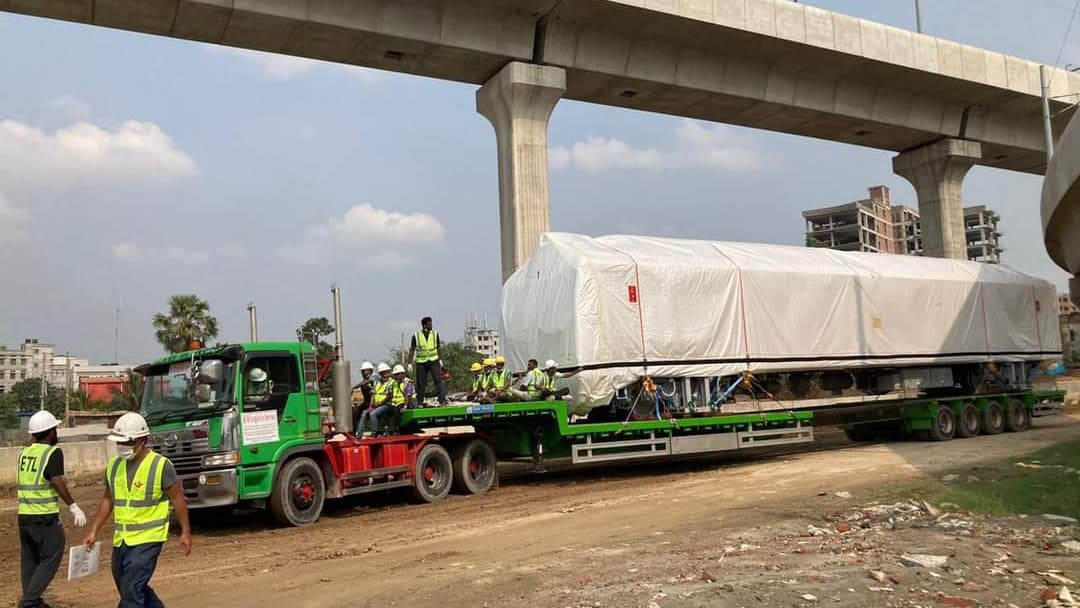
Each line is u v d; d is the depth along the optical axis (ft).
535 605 23.04
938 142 129.90
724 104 106.63
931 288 75.56
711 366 59.77
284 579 29.45
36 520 25.09
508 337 61.16
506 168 90.74
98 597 28.45
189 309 153.69
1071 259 91.45
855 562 26.35
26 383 327.47
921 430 74.23
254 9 74.95
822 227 412.36
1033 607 21.49
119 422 19.97
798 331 65.00
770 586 23.61
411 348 54.75
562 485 55.11
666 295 58.49
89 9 73.36
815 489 45.52
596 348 54.80
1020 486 40.70
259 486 40.50
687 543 31.35
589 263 55.77
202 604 26.50
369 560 32.07
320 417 43.60
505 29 87.10
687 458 70.03
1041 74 116.88
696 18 90.38
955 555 26.99
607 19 88.84
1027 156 142.00
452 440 51.39
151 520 19.94
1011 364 82.79
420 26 82.58
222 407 39.70
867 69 109.09
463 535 36.91
